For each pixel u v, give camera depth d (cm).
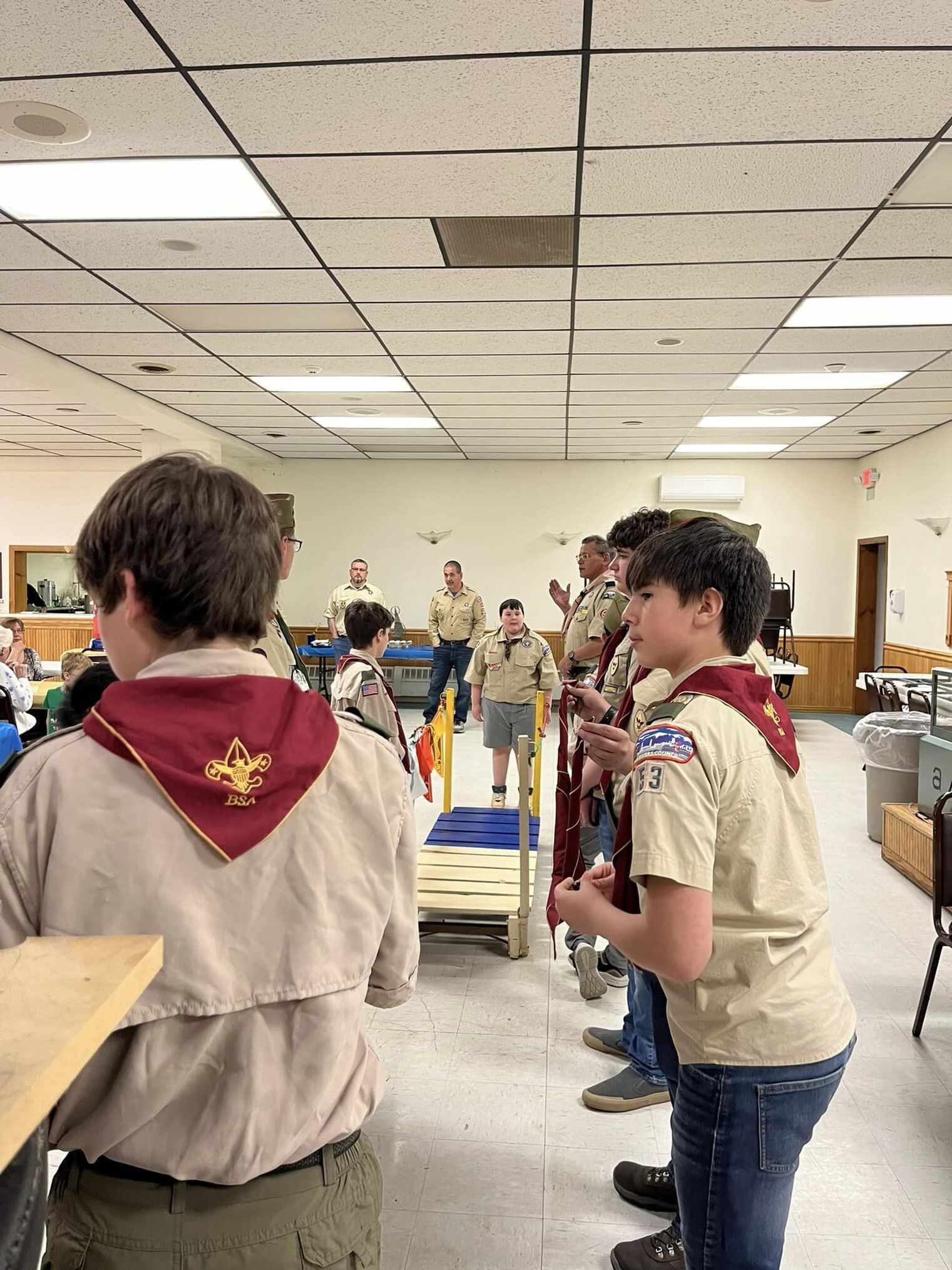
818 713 1030
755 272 414
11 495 1172
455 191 328
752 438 887
